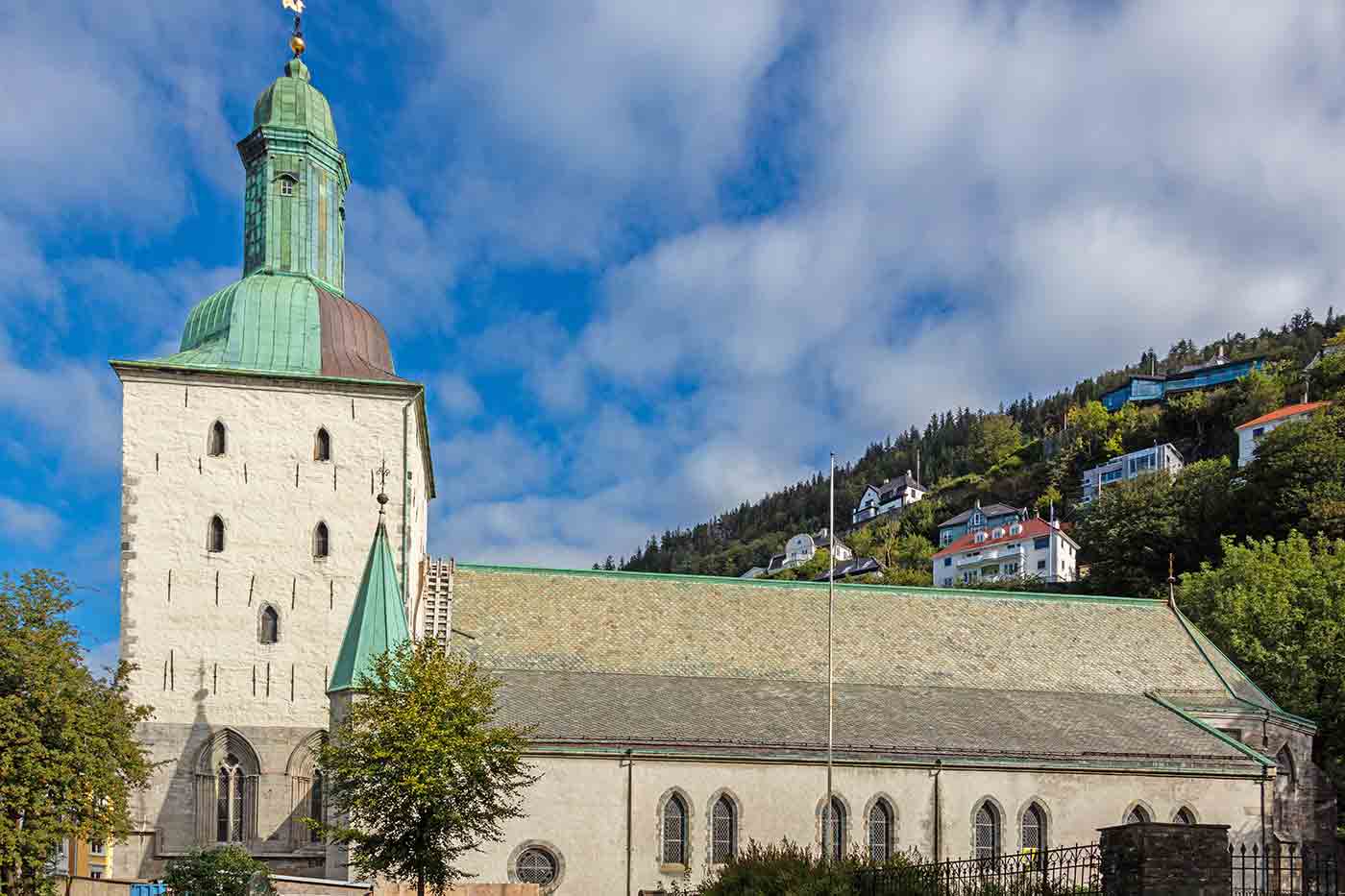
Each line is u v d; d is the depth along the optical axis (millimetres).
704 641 69562
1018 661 72688
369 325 64500
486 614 68312
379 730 49375
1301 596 85188
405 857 48031
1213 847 27906
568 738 57375
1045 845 60906
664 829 57594
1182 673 73750
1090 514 157625
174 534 58219
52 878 48406
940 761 60500
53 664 48469
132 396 59000
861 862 43281
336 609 58969
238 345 61062
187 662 57250
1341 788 78000
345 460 60375
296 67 67125
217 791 56500
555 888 55938
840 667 69688
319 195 65500
